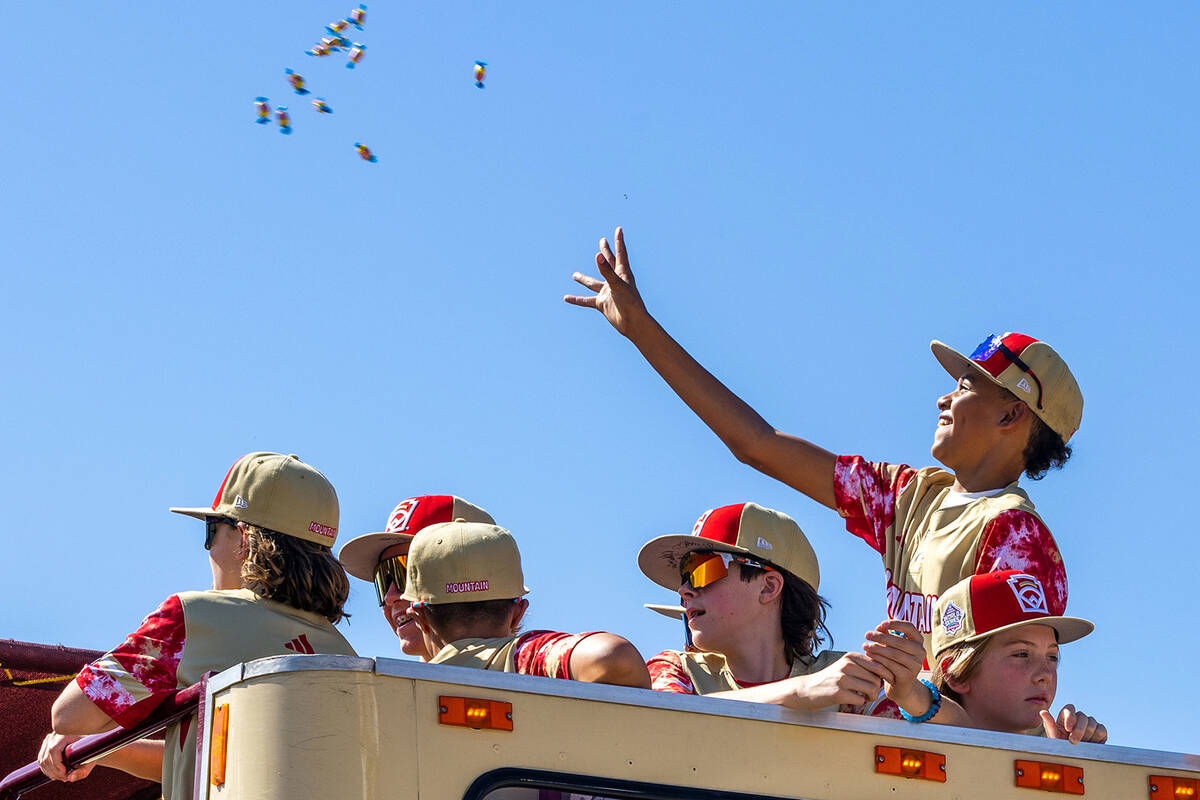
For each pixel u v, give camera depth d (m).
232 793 3.01
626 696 3.32
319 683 3.04
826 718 3.56
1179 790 3.87
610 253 5.86
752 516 4.57
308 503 4.29
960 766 3.67
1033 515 4.95
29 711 5.19
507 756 3.15
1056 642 4.38
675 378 5.68
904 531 5.30
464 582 4.20
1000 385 5.11
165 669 3.91
